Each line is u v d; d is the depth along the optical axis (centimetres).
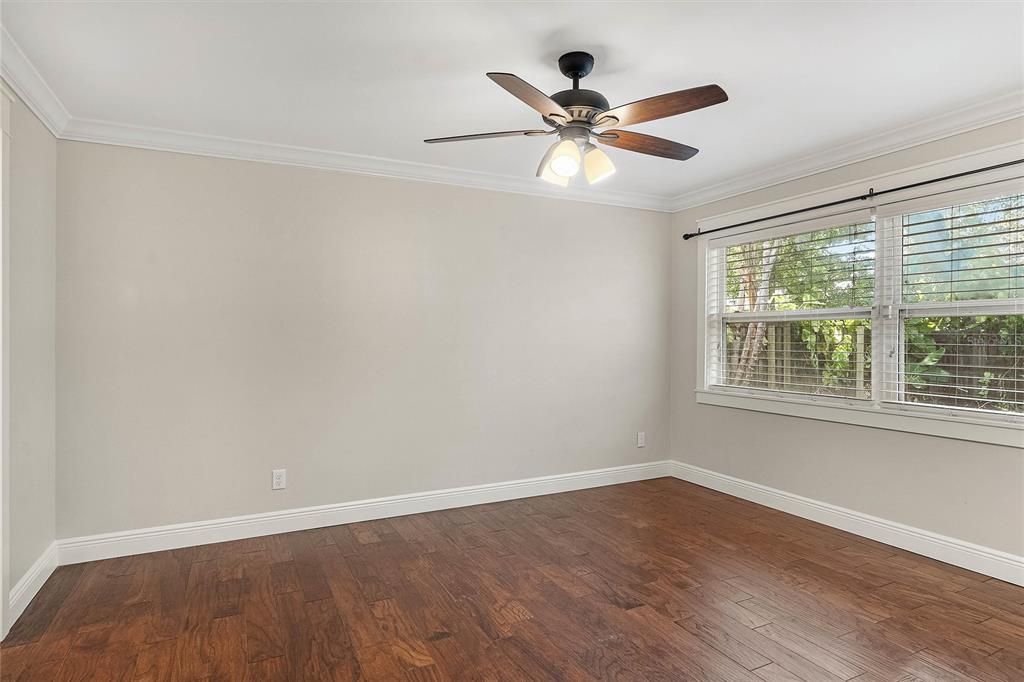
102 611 255
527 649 225
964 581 283
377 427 384
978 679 204
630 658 218
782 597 268
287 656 220
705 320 461
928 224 317
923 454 317
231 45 230
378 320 383
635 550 327
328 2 200
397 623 245
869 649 224
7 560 232
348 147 354
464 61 244
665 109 218
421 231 396
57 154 303
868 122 311
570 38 224
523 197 432
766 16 208
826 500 369
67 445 307
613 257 469
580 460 457
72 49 232
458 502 410
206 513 338
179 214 331
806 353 387
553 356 445
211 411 339
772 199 405
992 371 290
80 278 310
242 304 346
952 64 245
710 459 459
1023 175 275
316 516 366
